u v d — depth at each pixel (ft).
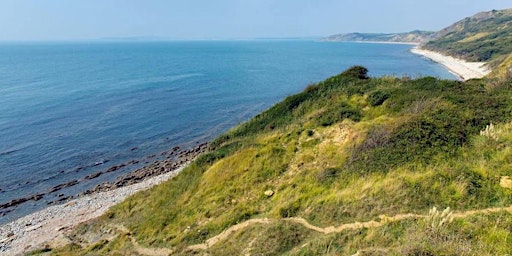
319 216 50.01
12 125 173.78
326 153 72.43
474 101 75.31
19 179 118.52
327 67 466.70
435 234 33.81
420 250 30.81
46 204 103.19
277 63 531.50
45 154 139.85
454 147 56.44
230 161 82.43
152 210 79.61
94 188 113.29
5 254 77.92
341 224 45.37
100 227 81.20
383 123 74.59
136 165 133.59
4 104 217.97
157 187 91.45
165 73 401.08
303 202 56.75
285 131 94.22
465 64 429.79
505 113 66.59
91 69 433.48
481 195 40.91
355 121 84.89
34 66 464.65
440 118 67.31
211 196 73.46
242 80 346.33
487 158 49.88
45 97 242.99
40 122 180.75
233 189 72.49
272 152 80.43
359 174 57.98
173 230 66.74
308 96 111.65
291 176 69.92
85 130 171.42
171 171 124.98
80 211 96.89
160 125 185.37
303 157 74.59
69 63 517.96
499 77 100.22
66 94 256.52
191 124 188.85
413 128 64.34
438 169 49.06
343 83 111.04
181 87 301.84
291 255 41.39
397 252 31.81
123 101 238.07
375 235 38.45
